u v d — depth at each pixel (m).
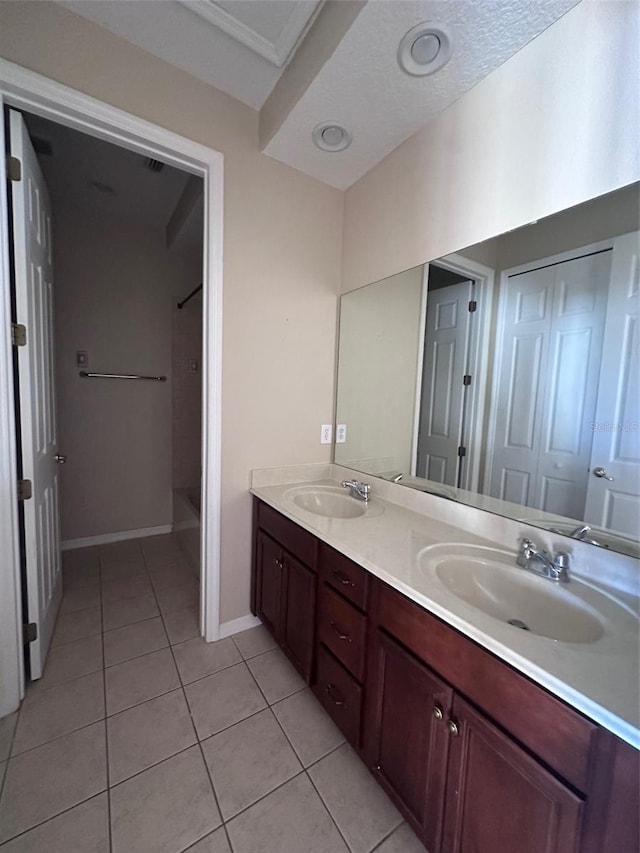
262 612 1.82
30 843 0.99
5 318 1.29
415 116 1.44
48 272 1.83
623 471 1.01
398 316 1.70
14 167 1.31
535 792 0.69
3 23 1.17
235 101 1.62
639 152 0.92
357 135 1.56
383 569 1.05
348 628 1.22
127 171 2.25
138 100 1.39
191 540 2.61
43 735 1.30
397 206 1.66
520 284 1.23
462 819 0.83
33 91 1.21
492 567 1.12
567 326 1.12
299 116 1.45
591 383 1.07
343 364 2.04
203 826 1.04
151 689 1.52
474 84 1.28
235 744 1.30
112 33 1.32
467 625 0.80
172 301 3.11
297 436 1.98
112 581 2.37
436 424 1.56
